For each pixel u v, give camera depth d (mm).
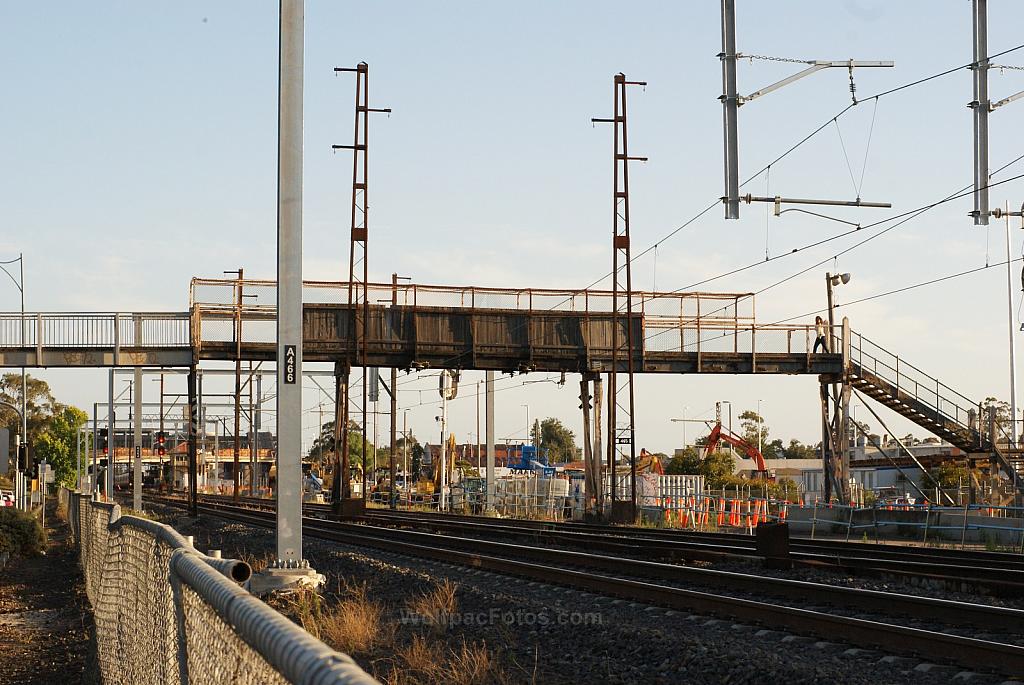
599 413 51656
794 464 137750
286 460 18094
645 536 36625
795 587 17656
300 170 18109
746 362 51031
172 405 89438
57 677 14484
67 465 165625
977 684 10766
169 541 8102
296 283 18078
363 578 22391
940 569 20656
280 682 3939
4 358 47719
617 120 49344
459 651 13656
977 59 28453
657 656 12828
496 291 49969
